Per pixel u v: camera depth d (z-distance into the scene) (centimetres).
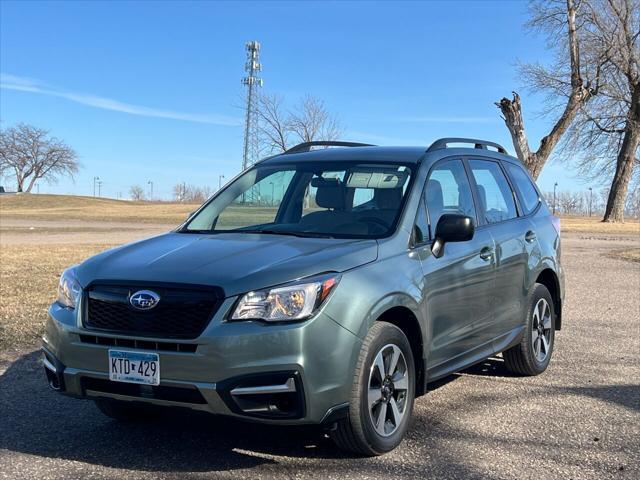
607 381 591
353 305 377
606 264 1705
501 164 615
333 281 375
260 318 356
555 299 655
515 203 610
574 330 830
